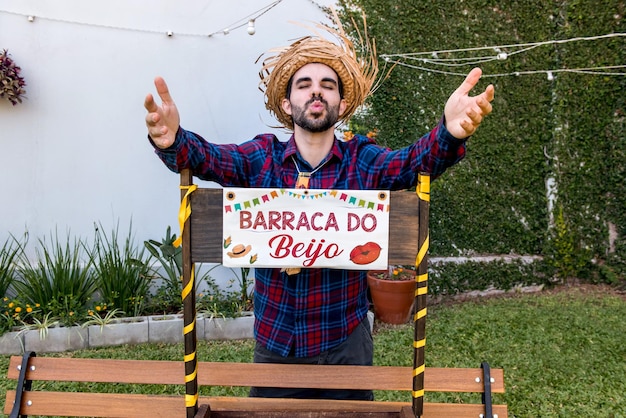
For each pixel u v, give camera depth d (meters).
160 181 4.30
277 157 1.87
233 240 1.58
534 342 3.86
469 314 4.51
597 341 3.89
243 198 1.58
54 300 3.66
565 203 5.28
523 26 5.03
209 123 4.35
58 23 4.02
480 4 4.91
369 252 1.60
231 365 1.89
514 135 5.15
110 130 4.18
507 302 4.88
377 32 4.69
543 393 3.09
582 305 4.77
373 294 4.32
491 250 5.23
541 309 4.63
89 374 1.90
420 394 1.65
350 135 4.48
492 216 5.18
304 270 1.76
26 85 4.00
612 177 5.27
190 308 1.60
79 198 4.16
